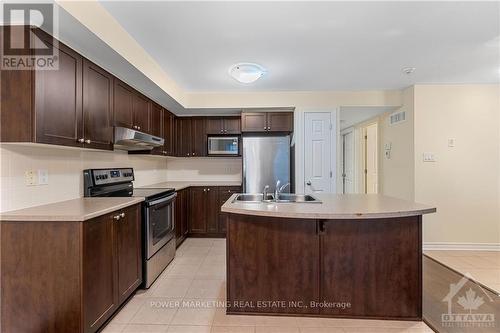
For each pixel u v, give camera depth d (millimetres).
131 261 2510
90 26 1953
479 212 4055
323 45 2756
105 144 2572
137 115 3285
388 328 2145
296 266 2293
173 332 2082
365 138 6238
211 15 2199
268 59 3100
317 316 2285
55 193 2377
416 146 4086
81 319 1806
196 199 4758
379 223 2254
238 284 2326
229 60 3123
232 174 5309
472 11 2166
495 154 4035
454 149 4062
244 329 2129
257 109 4637
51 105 1890
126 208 2414
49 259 1810
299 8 2111
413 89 4094
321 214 1955
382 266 2256
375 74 3635
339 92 4441
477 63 3258
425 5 2086
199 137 4977
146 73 2918
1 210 1895
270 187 4473
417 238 2246
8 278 1828
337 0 2016
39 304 1818
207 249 4094
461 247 4059
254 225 2312
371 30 2461
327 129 4441
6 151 1921
